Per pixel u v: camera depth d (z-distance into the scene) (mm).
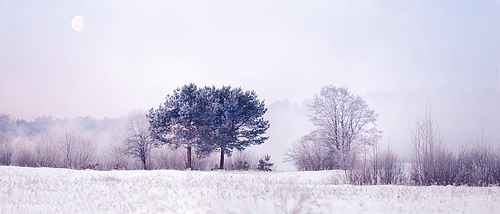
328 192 10000
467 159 20938
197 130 36562
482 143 22031
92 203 7355
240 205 6523
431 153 20203
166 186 11078
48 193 9180
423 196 9609
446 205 7723
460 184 18750
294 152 40000
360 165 19938
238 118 38688
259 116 41188
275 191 8633
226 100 39219
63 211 6457
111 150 43219
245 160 40594
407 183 18875
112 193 9102
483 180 19531
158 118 37031
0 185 11133
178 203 6969
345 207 6816
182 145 38750
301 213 5453
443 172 19609
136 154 39625
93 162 40531
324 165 35594
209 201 7051
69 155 40000
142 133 40062
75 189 10164
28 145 44188
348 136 37156
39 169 21297
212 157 43094
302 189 9617
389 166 19828
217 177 18406
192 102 38344
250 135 39875
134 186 11195
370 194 9812
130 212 6238
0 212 6398
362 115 38875
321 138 37750
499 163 19969
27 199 8133
